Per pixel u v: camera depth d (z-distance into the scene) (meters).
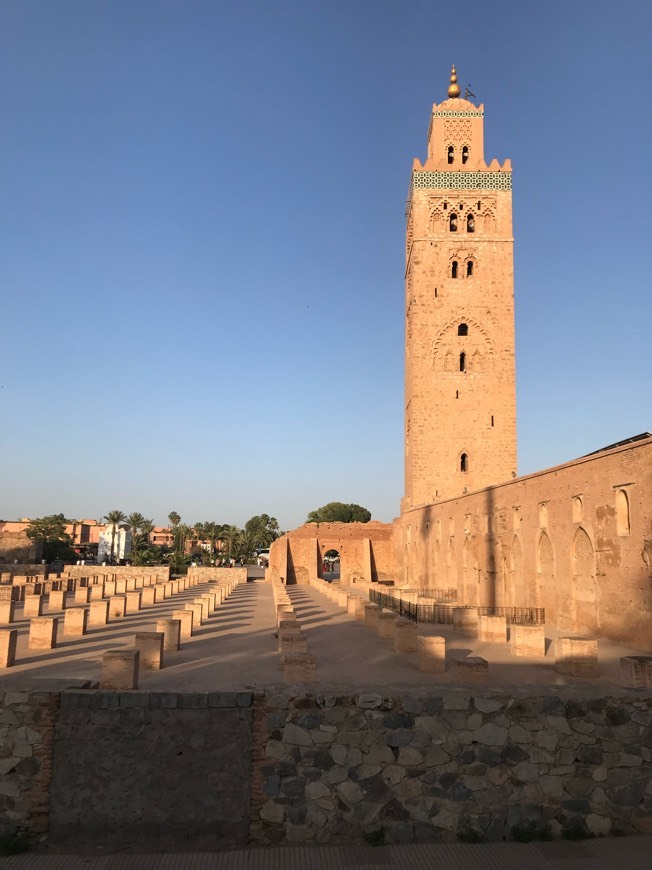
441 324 54.16
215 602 37.84
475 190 55.69
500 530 33.81
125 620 30.64
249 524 137.88
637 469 21.36
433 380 53.59
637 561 21.31
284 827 14.23
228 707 14.76
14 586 38.75
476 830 14.30
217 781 14.41
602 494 23.66
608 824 14.41
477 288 54.62
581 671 17.19
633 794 14.58
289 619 23.23
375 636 25.72
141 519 120.75
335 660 20.06
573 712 14.92
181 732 14.61
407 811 14.38
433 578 47.31
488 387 53.53
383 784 14.48
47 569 69.81
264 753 14.56
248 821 14.24
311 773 14.50
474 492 37.88
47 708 14.76
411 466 54.12
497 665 18.83
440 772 14.56
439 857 13.52
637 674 15.87
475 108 57.31
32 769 14.45
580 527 25.33
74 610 25.33
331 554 90.75
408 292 58.88
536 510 29.47
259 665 19.17
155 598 40.19
